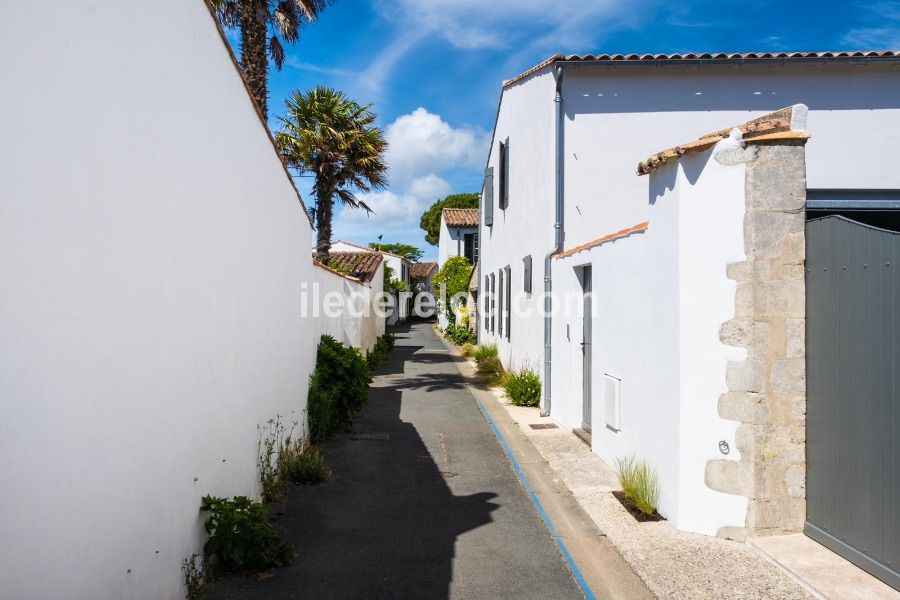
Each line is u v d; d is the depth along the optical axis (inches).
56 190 99.1
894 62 416.5
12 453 87.7
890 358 161.0
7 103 87.5
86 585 106.7
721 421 200.1
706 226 202.4
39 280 94.4
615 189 414.9
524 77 502.0
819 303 189.3
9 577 86.9
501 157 642.8
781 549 186.7
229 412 193.9
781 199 194.7
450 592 172.4
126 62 123.3
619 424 273.3
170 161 145.8
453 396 515.2
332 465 303.7
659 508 225.9
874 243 166.4
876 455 166.1
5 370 86.6
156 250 137.7
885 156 425.4
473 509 240.5
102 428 112.7
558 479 275.1
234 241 198.4
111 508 116.0
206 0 169.9
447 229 1592.0
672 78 418.0
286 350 281.0
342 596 168.7
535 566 189.2
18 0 89.8
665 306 219.5
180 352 152.1
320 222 725.9
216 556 178.9
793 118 196.9
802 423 195.8
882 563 165.2
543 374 430.9
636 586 174.6
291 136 687.7
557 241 411.8
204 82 169.8
